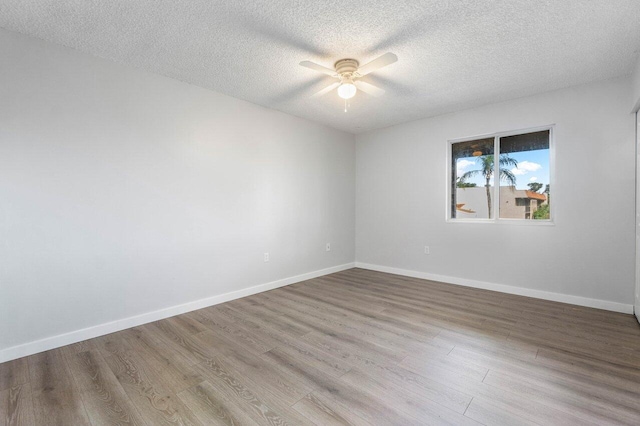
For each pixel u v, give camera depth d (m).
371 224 5.16
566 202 3.34
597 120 3.14
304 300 3.52
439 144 4.30
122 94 2.73
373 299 3.55
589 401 1.67
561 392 1.75
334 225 4.98
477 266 4.00
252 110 3.78
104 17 2.07
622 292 3.05
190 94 3.19
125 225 2.75
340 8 1.99
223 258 3.49
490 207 3.96
